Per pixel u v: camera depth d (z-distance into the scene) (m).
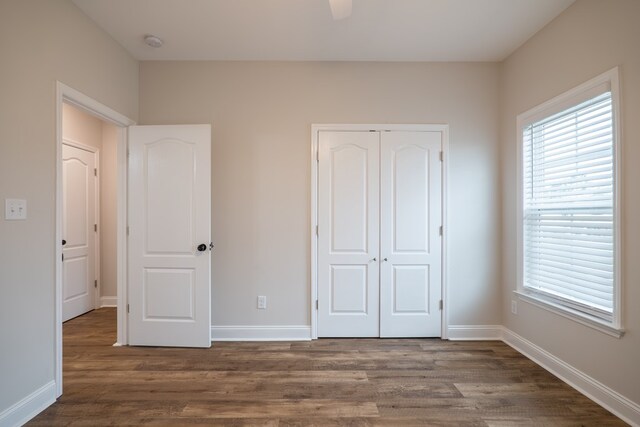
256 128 3.07
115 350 2.82
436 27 2.55
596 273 2.12
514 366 2.54
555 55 2.43
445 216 3.09
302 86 3.08
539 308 2.59
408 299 3.09
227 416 1.91
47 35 2.02
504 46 2.84
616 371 1.93
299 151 3.08
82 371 2.44
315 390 2.19
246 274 3.07
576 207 2.29
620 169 1.91
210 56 3.00
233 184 3.06
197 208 2.87
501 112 3.10
